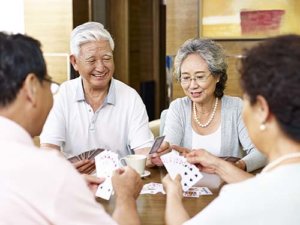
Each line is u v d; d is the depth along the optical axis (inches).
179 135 93.1
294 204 36.1
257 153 83.4
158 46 241.8
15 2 175.3
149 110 239.1
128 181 58.1
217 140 92.1
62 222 40.9
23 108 44.1
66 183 40.9
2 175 39.9
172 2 160.6
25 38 44.9
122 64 215.9
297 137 38.4
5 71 42.4
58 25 169.6
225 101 93.4
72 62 91.4
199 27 158.2
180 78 91.7
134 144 92.6
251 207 36.9
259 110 39.7
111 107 93.0
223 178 70.9
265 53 38.8
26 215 40.0
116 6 212.7
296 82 36.9
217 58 88.0
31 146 42.6
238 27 156.1
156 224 57.4
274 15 153.5
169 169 67.9
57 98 92.4
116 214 54.6
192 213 60.6
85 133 92.9
